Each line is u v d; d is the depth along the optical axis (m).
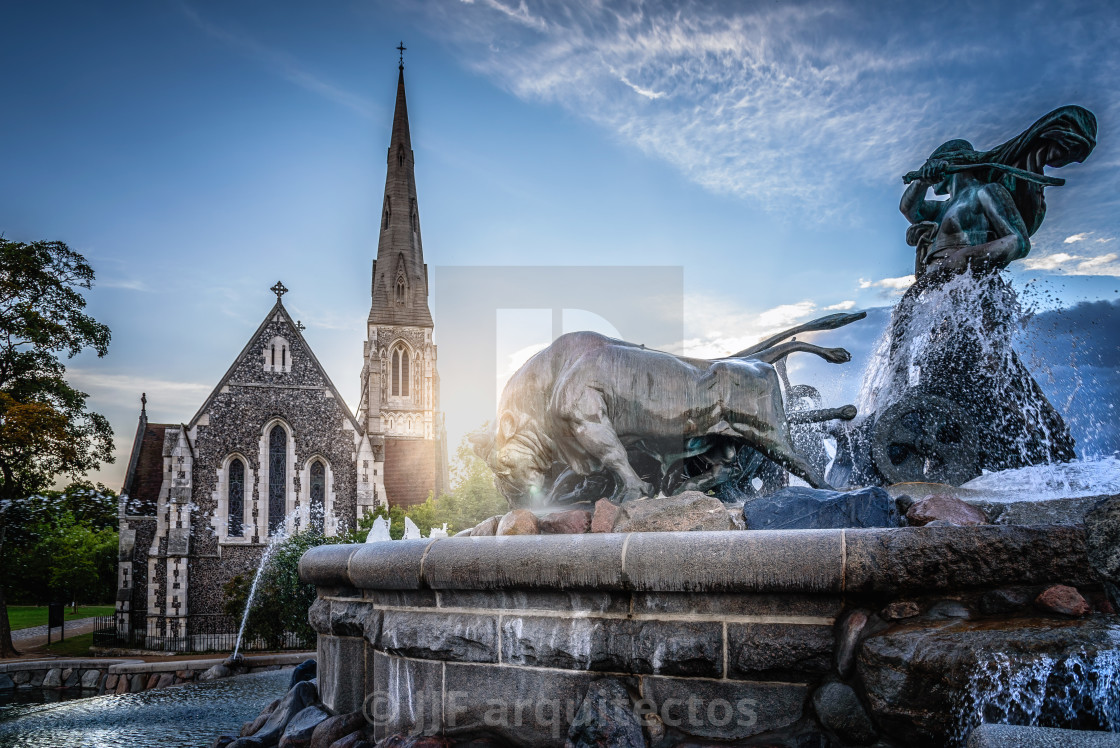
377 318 67.69
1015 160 7.43
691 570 4.05
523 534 4.87
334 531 46.38
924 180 7.69
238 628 39.88
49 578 57.03
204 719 10.71
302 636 35.31
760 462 6.70
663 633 4.12
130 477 47.31
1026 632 3.31
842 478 7.17
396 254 70.69
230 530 45.44
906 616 3.69
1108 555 3.37
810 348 6.77
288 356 47.72
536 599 4.49
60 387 36.81
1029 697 3.16
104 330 37.56
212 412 46.09
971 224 7.41
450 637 4.71
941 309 7.30
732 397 5.69
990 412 7.02
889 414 6.55
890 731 3.49
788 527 4.72
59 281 37.09
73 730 9.83
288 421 47.03
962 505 4.41
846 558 3.79
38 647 38.06
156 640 41.50
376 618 5.27
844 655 3.71
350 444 47.66
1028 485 5.65
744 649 3.95
